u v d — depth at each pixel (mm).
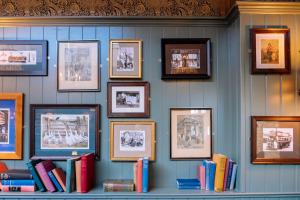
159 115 2336
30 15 2361
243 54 2104
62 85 2336
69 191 2096
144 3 2381
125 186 2135
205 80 2355
